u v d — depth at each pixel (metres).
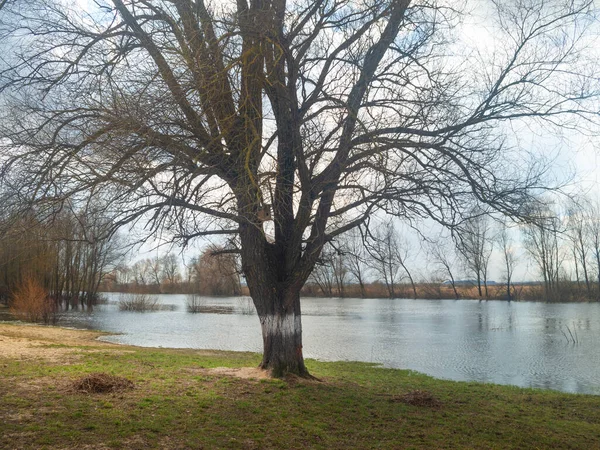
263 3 10.12
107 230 10.39
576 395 14.28
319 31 10.48
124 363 15.02
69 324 39.28
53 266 45.31
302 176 10.29
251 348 26.55
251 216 10.20
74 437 7.12
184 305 71.38
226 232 11.81
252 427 8.28
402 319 45.72
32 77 10.47
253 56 9.45
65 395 9.58
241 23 9.29
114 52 10.40
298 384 11.48
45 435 7.11
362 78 10.69
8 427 7.35
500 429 9.42
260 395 10.38
